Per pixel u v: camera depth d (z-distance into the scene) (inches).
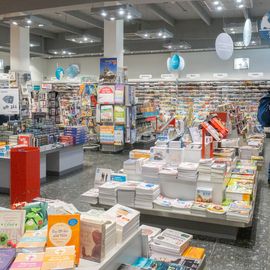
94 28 693.3
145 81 742.5
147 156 211.2
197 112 640.4
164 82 735.7
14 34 542.9
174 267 94.2
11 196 213.8
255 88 683.4
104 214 93.4
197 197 179.0
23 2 334.6
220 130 227.3
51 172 321.4
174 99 727.1
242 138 304.5
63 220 77.5
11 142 274.2
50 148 300.2
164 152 199.6
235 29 483.8
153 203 175.6
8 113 322.0
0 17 372.5
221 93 703.1
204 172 177.5
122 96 443.5
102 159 411.5
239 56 700.7
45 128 307.7
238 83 692.7
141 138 525.7
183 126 259.4
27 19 371.6
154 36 549.3
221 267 148.3
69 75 675.4
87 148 472.1
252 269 147.2
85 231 78.7
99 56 819.4
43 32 710.5
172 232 123.7
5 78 669.3
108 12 320.8
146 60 778.8
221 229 176.1
